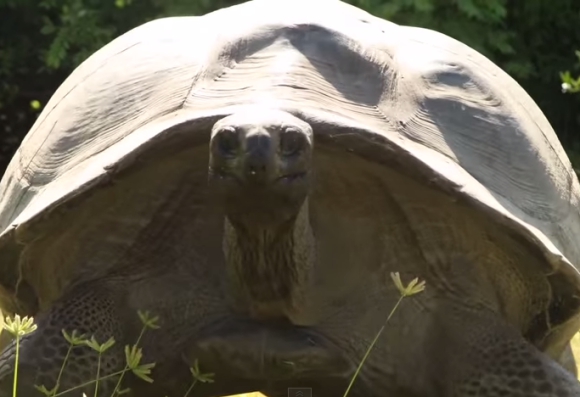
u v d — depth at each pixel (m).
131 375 5.90
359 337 5.73
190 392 5.94
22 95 19.77
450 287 5.80
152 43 6.21
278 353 5.56
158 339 5.84
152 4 17.88
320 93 5.48
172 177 5.53
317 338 5.65
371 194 5.51
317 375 5.74
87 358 5.74
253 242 5.10
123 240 5.77
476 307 5.84
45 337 5.73
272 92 5.42
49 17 19.33
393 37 6.18
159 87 5.84
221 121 4.75
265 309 5.46
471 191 5.32
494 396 5.75
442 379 5.89
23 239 5.54
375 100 5.62
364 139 5.19
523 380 5.74
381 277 5.72
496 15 17.31
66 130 6.08
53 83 19.81
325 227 5.57
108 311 5.84
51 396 5.54
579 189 6.62
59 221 5.48
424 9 16.75
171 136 5.21
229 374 5.76
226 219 5.25
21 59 19.25
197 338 5.72
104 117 5.93
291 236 5.13
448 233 5.62
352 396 5.86
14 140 19.83
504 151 5.87
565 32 19.17
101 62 6.41
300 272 5.29
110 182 5.31
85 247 5.82
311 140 4.76
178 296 5.79
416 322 5.82
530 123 6.28
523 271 5.77
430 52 6.12
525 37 19.11
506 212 5.41
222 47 5.80
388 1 16.77
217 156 4.64
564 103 19.12
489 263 5.75
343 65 5.69
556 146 6.56
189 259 5.76
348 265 5.65
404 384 5.88
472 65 6.23
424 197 5.49
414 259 5.72
